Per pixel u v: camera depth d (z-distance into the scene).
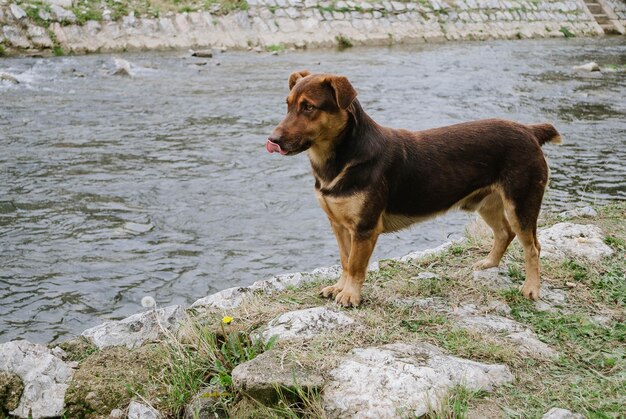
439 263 5.14
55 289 5.67
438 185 4.18
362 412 3.11
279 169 8.91
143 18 17.69
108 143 9.75
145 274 5.99
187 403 3.47
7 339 4.90
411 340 3.73
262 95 13.15
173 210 7.44
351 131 3.92
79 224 6.97
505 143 4.25
